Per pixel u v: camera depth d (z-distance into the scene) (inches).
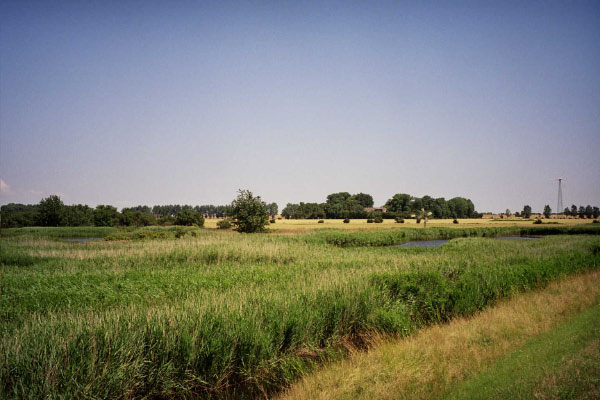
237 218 2265.0
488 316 344.2
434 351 255.6
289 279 509.7
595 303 390.9
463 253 964.0
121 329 237.8
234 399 223.0
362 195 7504.9
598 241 1023.0
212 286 466.9
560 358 241.8
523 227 2817.4
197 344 239.1
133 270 613.9
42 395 184.1
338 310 321.4
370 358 248.8
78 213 3427.7
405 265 606.2
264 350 249.1
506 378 216.4
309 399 202.5
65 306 370.6
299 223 4247.0
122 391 207.6
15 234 2338.8
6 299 400.5
